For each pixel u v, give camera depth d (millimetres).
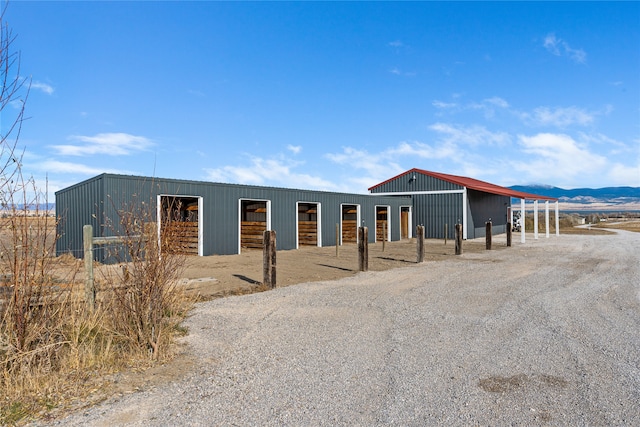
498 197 33969
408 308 7164
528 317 6617
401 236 27984
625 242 23078
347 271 11734
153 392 3785
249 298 7855
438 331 5805
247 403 3594
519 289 9016
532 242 23328
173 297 5730
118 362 4430
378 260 14500
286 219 19031
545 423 3305
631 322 6395
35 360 4105
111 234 12523
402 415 3408
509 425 3271
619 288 9266
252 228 19156
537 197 27922
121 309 4973
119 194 13094
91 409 3449
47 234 4340
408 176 28703
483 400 3693
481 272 11547
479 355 4840
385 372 4316
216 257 15438
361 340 5375
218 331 5711
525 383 4066
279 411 3459
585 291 8875
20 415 3322
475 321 6344
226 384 3980
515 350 5027
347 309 7062
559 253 17016
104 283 5391
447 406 3574
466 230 26703
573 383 4074
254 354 4820
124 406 3506
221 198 16297
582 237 27797
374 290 8781
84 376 4090
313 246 21109
